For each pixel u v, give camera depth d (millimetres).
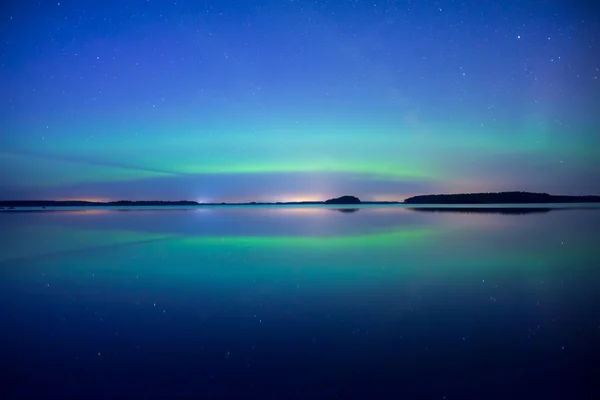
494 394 3031
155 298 5676
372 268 7531
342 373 3391
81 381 3283
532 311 4922
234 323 4637
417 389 3117
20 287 6309
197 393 3094
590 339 4039
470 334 4211
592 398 2959
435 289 6000
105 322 4699
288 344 4016
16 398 3027
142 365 3568
